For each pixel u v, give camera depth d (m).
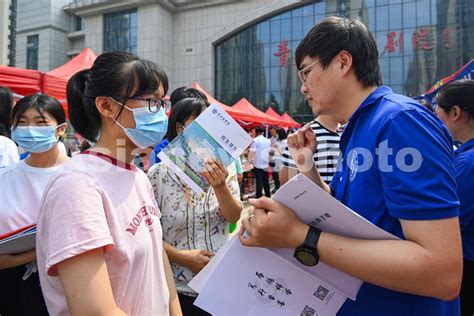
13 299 1.96
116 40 28.17
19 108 2.06
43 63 32.53
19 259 1.77
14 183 2.05
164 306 1.26
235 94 27.48
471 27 22.16
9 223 1.93
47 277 1.08
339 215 1.01
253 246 1.11
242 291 1.19
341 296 1.14
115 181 1.14
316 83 1.20
